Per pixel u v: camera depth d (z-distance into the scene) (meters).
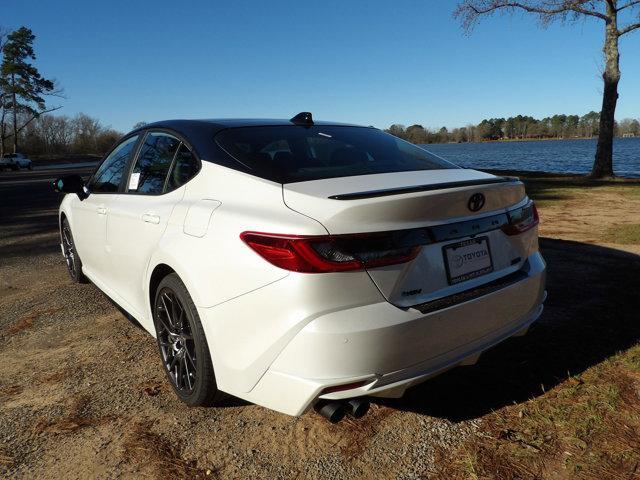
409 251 2.09
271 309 2.04
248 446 2.33
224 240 2.27
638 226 7.41
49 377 3.04
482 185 2.36
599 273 4.80
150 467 2.20
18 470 2.20
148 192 3.16
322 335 1.94
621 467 2.09
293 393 2.03
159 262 2.69
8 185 23.20
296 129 3.10
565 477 2.05
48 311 4.22
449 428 2.41
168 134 3.21
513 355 3.10
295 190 2.25
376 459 2.21
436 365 2.20
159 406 2.69
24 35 60.84
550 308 3.87
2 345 3.55
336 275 1.96
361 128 3.46
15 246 7.39
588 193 12.31
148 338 3.58
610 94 17.86
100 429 2.49
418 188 2.18
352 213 2.00
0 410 2.68
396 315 2.03
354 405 2.03
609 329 3.43
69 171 40.06
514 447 2.24
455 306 2.18
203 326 2.36
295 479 2.10
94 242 3.89
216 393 2.50
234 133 2.91
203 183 2.66
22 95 61.44
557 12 18.20
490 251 2.44
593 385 2.71
